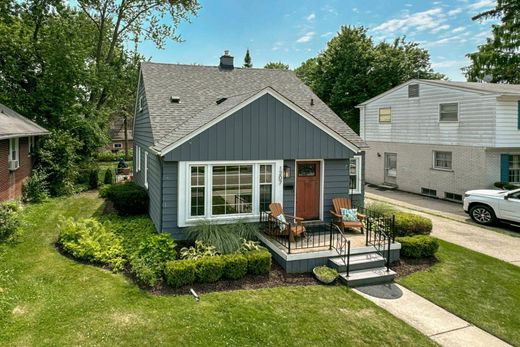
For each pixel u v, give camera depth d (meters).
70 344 5.45
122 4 24.19
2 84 19.75
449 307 7.32
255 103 10.45
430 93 19.36
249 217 10.76
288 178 11.29
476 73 31.95
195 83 15.55
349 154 11.70
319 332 6.18
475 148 17.00
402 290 8.12
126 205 13.47
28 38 20.39
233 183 10.62
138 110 18.02
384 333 6.26
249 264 8.35
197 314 6.51
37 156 18.61
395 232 10.86
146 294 7.19
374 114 23.83
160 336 5.77
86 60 23.55
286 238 10.10
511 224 13.84
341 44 32.34
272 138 10.76
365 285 8.36
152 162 12.63
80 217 13.44
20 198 15.80
